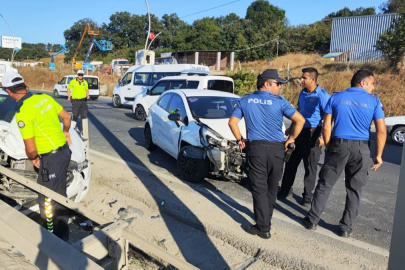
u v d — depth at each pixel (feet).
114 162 21.25
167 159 22.93
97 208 14.74
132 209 14.53
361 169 11.66
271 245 11.16
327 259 10.39
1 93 15.89
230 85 37.58
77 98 30.68
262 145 11.16
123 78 55.21
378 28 92.73
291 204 15.43
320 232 12.54
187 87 36.50
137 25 218.79
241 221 12.88
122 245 7.46
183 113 19.92
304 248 11.02
